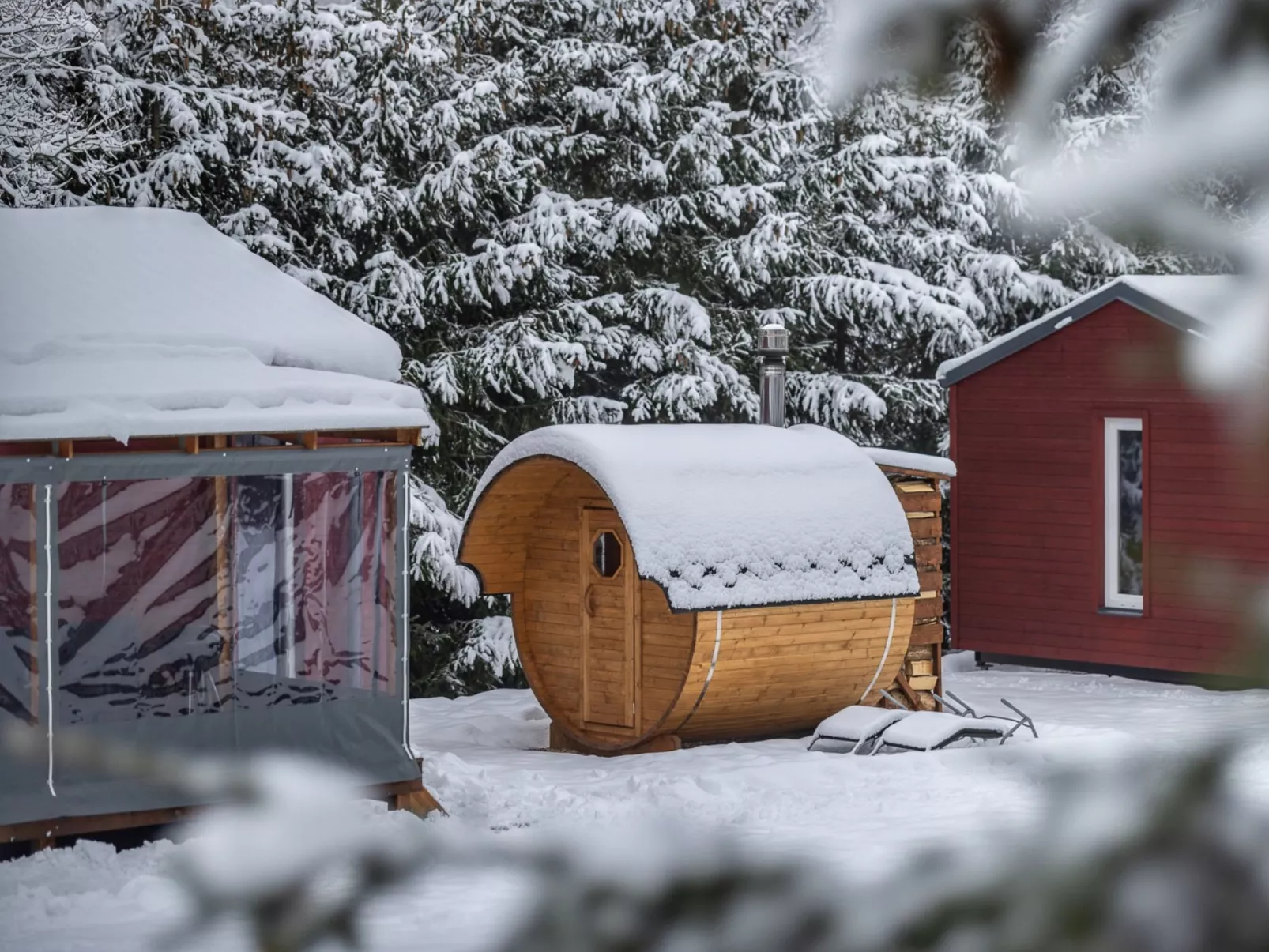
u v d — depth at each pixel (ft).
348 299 78.07
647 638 49.19
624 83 84.74
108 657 34.06
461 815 37.78
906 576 49.52
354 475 37.14
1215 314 2.66
